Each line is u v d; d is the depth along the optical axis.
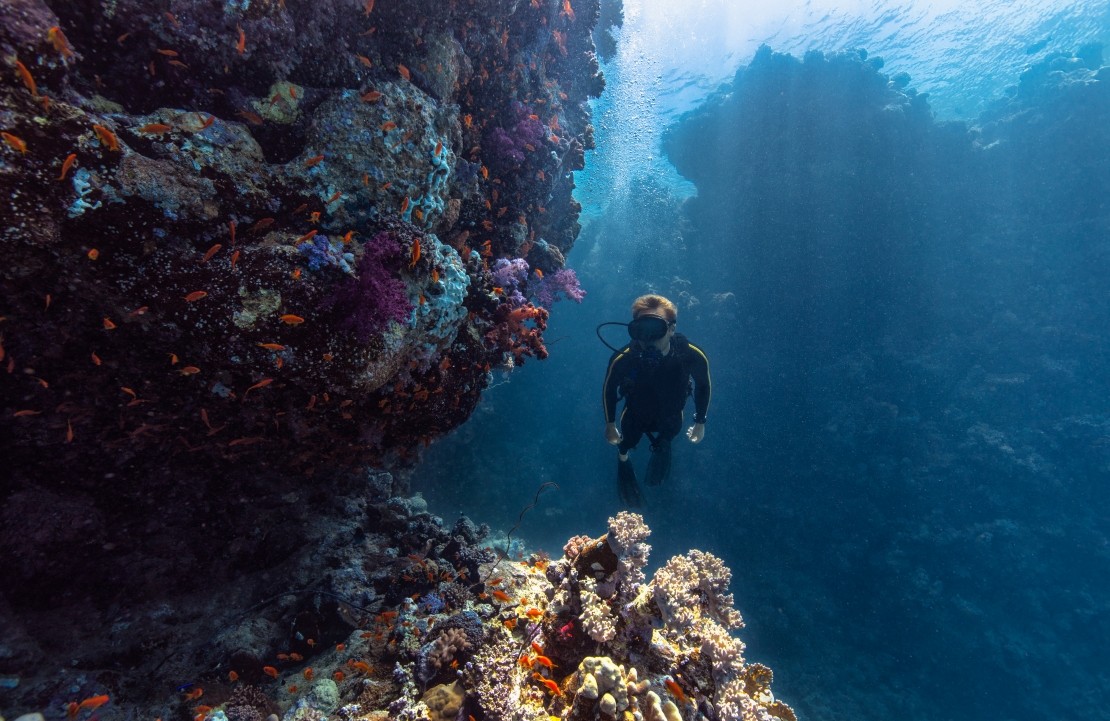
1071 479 11.17
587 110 7.61
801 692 10.74
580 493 16.27
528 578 4.02
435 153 3.23
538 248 6.32
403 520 4.90
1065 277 12.23
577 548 3.05
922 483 12.12
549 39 5.86
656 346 4.11
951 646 10.74
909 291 13.90
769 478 14.34
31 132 1.89
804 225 14.40
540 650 2.78
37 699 2.64
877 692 10.64
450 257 3.15
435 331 3.04
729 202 15.63
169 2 2.51
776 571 12.95
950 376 12.92
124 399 2.77
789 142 14.27
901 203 13.62
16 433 2.72
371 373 2.56
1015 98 14.05
